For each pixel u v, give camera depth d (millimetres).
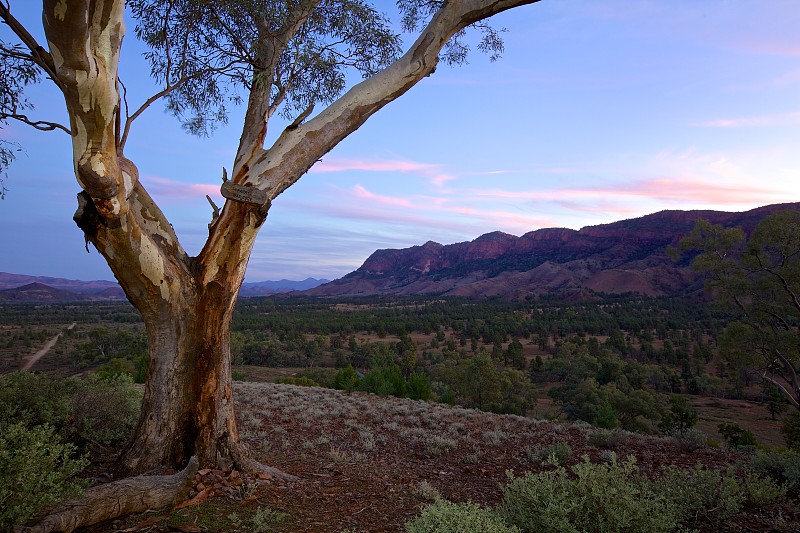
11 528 2633
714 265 13164
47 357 77625
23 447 2938
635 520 3377
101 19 2812
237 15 5156
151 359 4473
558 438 9336
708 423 53531
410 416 11680
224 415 4672
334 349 96750
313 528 3730
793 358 12133
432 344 116188
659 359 102750
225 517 3686
